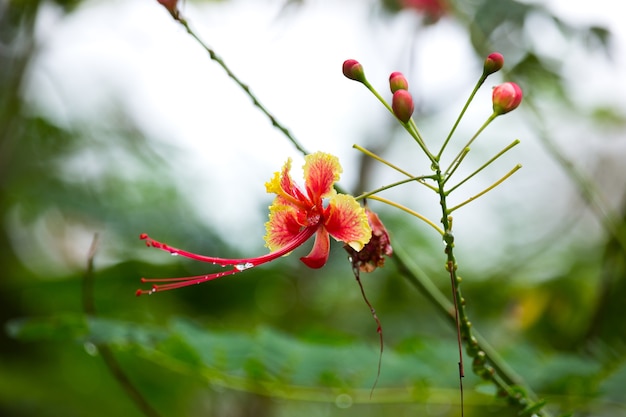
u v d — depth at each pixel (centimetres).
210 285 676
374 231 318
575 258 750
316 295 749
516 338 660
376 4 659
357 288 771
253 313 710
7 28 717
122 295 669
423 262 804
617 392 460
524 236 856
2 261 734
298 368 451
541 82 626
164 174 712
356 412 878
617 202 853
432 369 476
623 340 586
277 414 879
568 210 870
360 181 753
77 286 678
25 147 735
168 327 466
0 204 725
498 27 575
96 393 702
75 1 705
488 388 361
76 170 727
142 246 677
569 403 471
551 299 664
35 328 427
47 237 732
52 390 701
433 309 757
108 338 422
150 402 704
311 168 313
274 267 685
